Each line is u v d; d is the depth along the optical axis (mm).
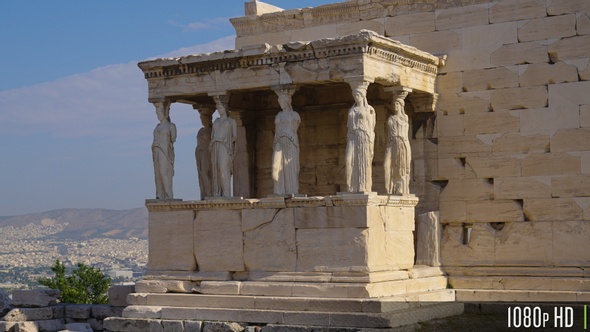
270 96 24703
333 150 23844
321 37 24266
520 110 21766
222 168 21484
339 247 19781
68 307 24156
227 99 21766
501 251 21797
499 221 21891
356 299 19094
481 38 22266
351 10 23875
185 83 22078
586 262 20906
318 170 24016
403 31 23219
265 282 20453
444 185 22641
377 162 23328
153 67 22297
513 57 21891
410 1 23125
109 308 23797
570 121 21203
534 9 21719
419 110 22781
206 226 21453
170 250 21859
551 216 21297
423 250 22375
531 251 21469
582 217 20984
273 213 20625
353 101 23578
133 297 21703
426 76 22250
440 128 22656
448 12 22703
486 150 22078
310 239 20141
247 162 24547
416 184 22797
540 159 21484
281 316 19656
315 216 20109
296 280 20125
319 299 19453
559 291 20844
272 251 20594
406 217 21000
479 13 22328
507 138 21859
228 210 21203
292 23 24719
